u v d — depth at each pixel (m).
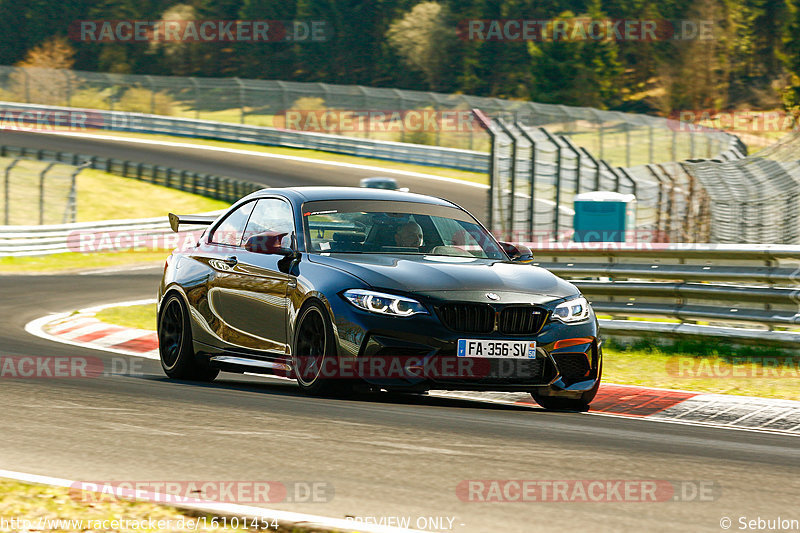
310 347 26.69
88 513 14.34
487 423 23.20
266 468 17.39
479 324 25.41
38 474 16.84
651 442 21.77
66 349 38.88
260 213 30.80
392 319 25.06
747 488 16.98
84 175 154.25
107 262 97.25
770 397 29.94
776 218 65.38
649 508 15.34
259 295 28.59
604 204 72.62
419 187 153.88
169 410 23.34
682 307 38.84
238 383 31.12
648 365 35.84
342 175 167.12
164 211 140.50
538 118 161.50
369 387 25.25
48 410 22.98
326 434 20.58
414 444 19.78
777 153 70.69
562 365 26.28
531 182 85.88
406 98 191.25
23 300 60.66
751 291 36.81
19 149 164.12
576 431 22.86
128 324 47.81
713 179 71.62
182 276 31.97
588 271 41.66
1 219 120.44
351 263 26.70
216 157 183.50
